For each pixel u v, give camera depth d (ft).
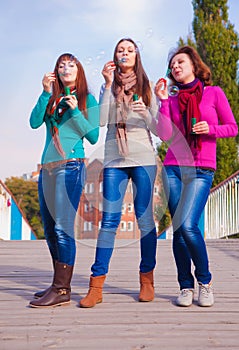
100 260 9.20
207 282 9.19
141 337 7.25
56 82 9.18
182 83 9.32
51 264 15.43
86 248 20.47
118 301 9.53
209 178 9.10
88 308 8.98
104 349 6.73
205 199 9.05
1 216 28.84
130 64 9.05
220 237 29.60
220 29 45.42
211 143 9.16
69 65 9.01
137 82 9.05
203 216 32.48
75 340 7.11
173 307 9.05
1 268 14.47
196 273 9.16
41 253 18.54
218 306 9.16
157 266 14.93
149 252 9.48
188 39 46.62
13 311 8.79
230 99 43.83
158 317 8.34
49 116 9.11
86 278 12.44
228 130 9.00
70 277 9.26
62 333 7.43
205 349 6.73
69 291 9.27
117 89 9.12
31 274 13.23
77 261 16.35
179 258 9.21
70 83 9.11
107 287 11.05
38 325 7.86
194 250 8.91
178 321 8.09
